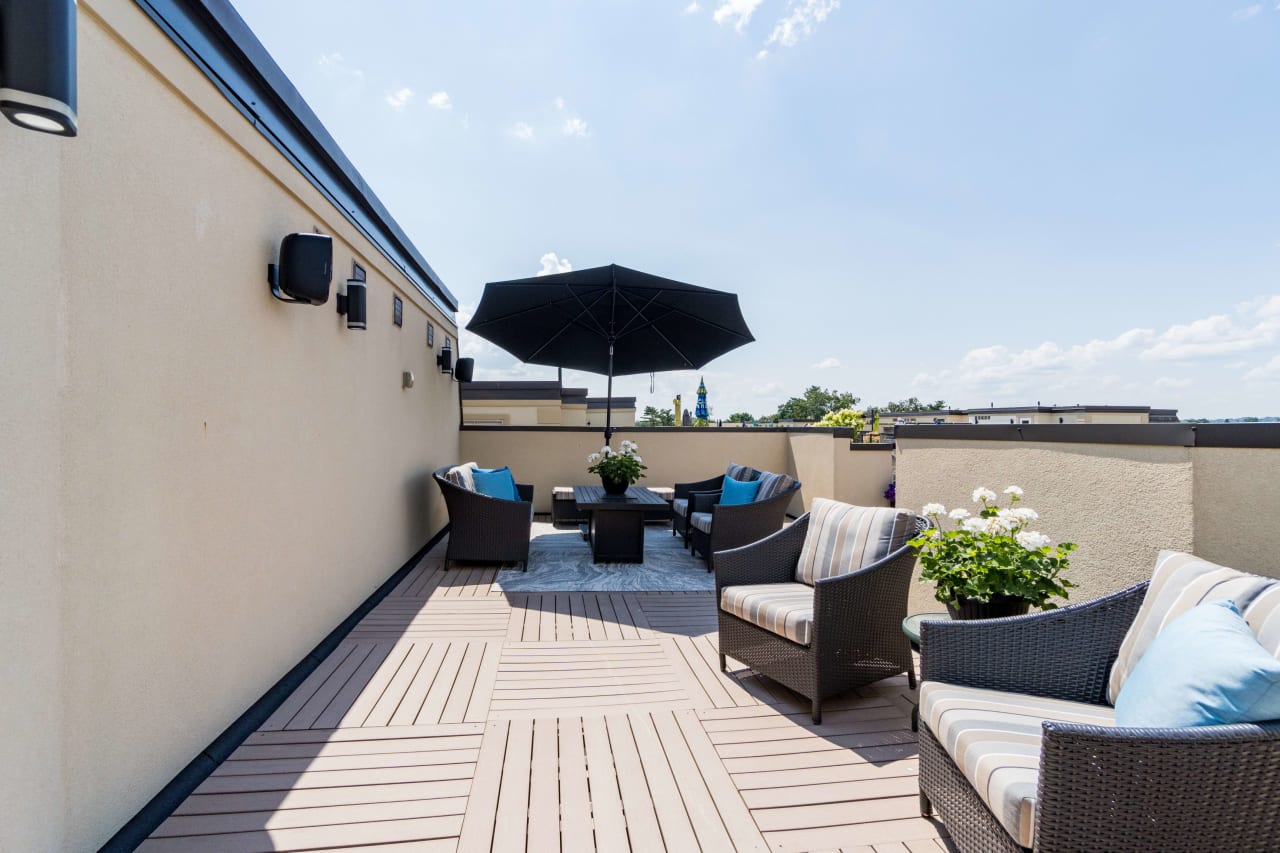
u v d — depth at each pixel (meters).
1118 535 2.29
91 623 1.51
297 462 2.81
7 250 1.27
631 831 1.73
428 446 5.73
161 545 1.81
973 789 1.50
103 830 1.55
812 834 1.73
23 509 1.30
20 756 1.29
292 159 2.75
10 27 1.12
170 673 1.85
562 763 2.08
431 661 2.99
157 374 1.79
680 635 3.44
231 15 2.14
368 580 3.88
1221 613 1.42
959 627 1.85
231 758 2.07
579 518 7.10
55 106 1.17
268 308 2.53
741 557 3.05
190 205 1.97
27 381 1.32
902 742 2.28
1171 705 1.32
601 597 4.21
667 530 7.15
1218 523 1.93
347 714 2.42
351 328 3.42
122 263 1.64
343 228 3.39
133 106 1.69
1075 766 1.20
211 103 2.07
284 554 2.67
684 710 2.52
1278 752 1.19
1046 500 2.65
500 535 4.89
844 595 2.49
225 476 2.18
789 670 2.55
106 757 1.56
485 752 2.14
